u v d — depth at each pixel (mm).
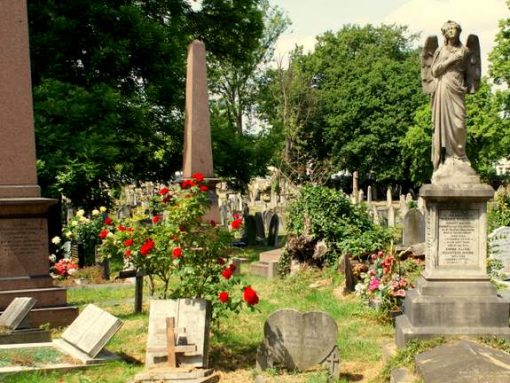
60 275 18531
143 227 11055
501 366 7461
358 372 9234
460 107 9734
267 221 30719
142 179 27781
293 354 8938
